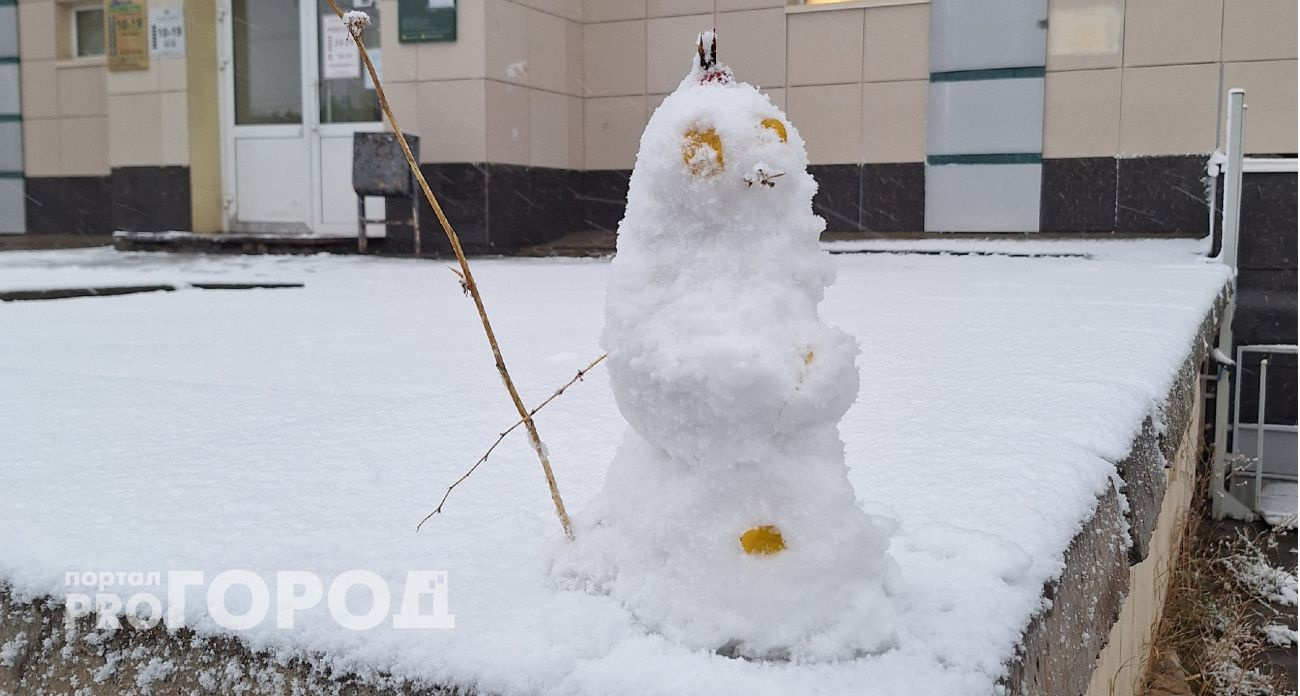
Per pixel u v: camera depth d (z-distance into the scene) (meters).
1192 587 5.90
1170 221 10.73
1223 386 8.28
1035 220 11.19
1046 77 11.01
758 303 1.44
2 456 2.75
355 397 3.59
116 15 13.02
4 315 6.57
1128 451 2.70
